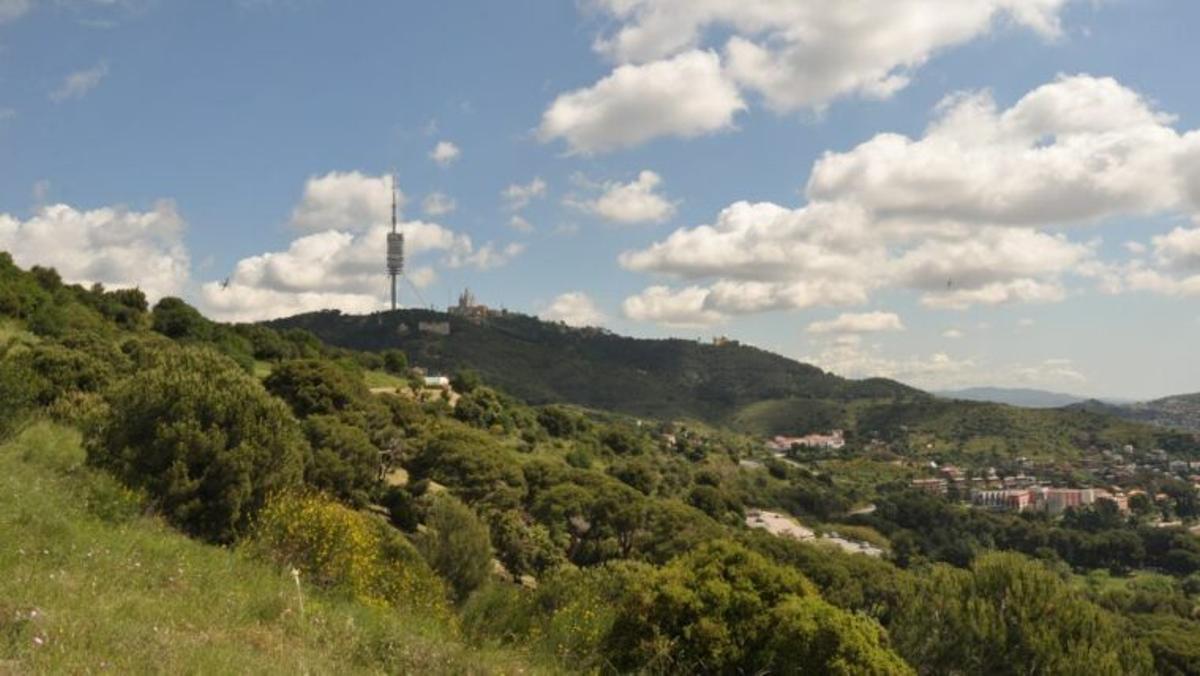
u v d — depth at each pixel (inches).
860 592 1520.7
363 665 263.0
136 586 298.8
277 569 400.2
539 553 1659.7
